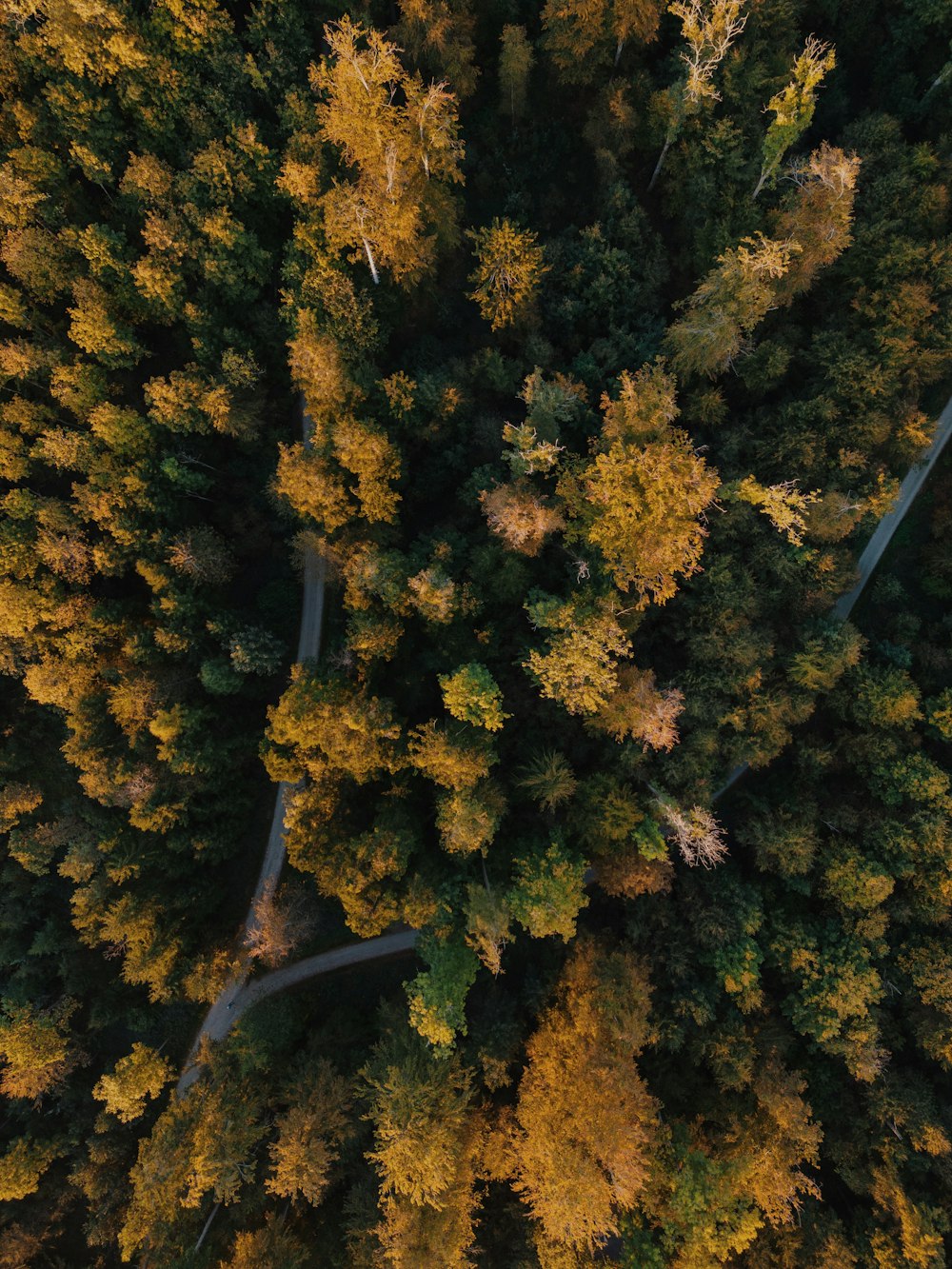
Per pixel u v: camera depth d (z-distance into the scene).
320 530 54.25
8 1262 51.12
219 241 49.75
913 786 52.12
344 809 50.25
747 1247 43.72
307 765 47.19
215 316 52.72
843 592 55.44
